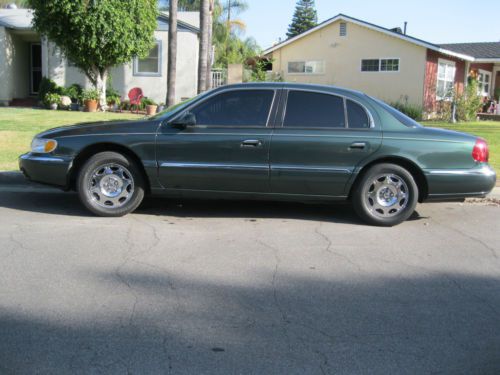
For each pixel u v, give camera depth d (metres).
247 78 25.53
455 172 6.29
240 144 6.23
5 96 21.62
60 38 18.36
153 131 6.34
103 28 17.95
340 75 24.55
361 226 6.41
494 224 6.68
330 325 3.70
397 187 6.34
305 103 6.40
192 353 3.26
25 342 3.35
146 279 4.46
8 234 5.65
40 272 4.55
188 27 21.52
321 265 4.94
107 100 20.61
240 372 3.06
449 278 4.68
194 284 4.38
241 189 6.36
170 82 14.61
